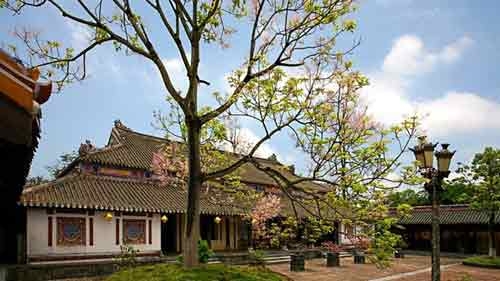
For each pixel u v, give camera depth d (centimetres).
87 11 693
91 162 2466
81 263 2014
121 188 2458
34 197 1984
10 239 1998
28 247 1969
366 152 691
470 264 2995
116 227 2259
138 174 2631
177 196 2603
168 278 607
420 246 4172
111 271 2080
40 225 2011
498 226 3772
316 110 727
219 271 643
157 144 3006
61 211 2078
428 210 4131
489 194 3164
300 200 762
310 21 741
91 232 2159
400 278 2292
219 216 2809
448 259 3522
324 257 3192
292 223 842
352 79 816
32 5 682
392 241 686
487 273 2558
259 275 682
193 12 673
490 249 3297
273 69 743
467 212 3900
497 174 3150
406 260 3288
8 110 261
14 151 467
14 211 1903
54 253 2030
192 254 653
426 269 2688
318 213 747
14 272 1833
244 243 3083
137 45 734
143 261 2205
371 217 694
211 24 739
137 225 2347
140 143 2922
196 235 661
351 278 2245
